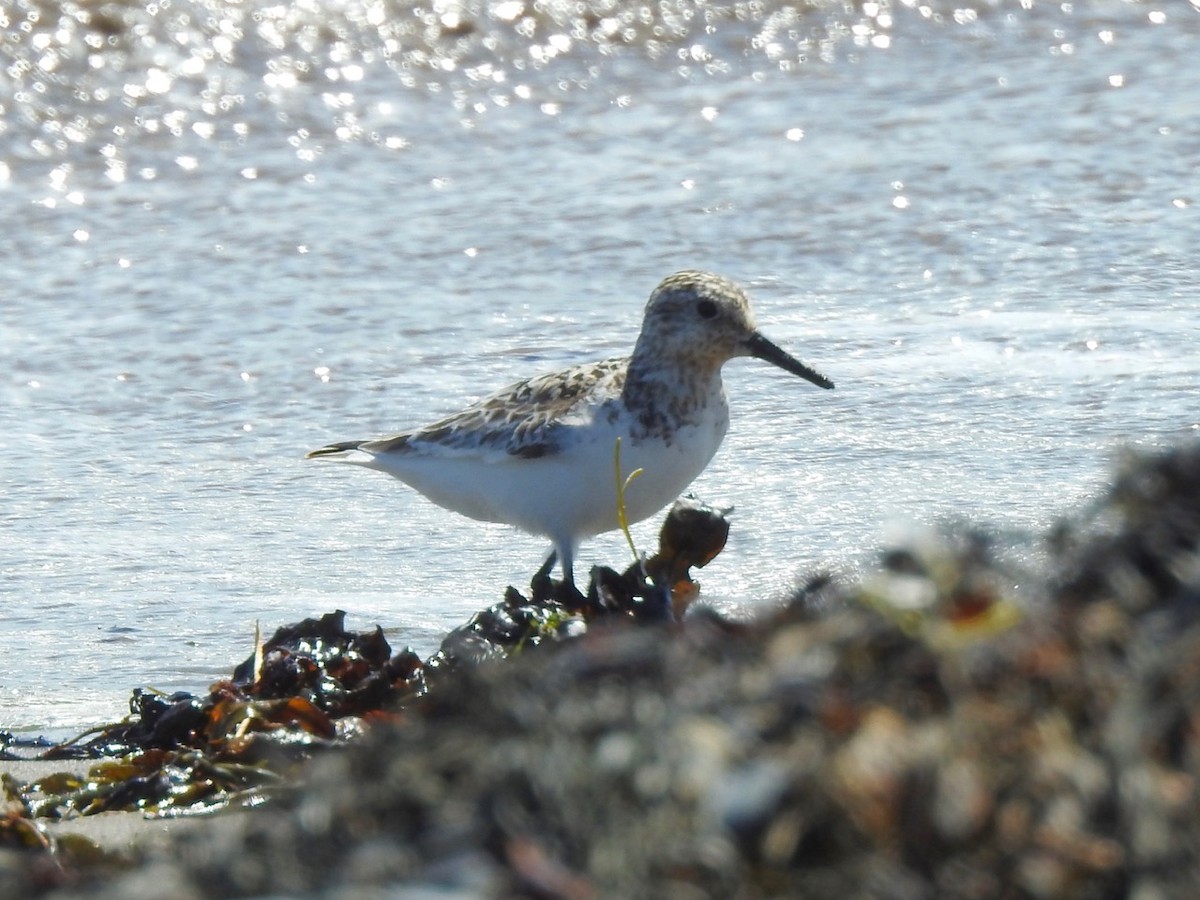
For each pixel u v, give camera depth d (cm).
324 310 1594
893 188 1808
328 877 490
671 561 982
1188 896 453
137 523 1232
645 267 1664
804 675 505
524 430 1062
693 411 1080
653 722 506
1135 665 496
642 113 2081
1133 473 570
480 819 495
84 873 579
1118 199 1756
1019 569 551
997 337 1468
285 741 823
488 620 929
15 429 1394
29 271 1700
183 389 1459
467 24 2203
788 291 1598
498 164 1947
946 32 2283
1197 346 1423
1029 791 468
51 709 946
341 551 1185
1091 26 2311
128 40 2102
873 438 1291
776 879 462
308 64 2125
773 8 2292
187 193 1883
